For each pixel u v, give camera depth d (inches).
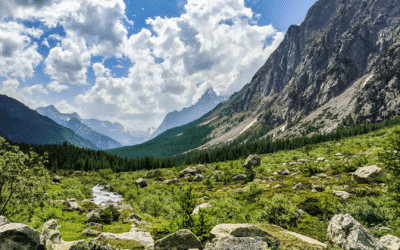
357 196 786.2
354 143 2706.7
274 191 1092.5
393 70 7283.5
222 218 717.3
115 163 4808.1
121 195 2071.9
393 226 477.4
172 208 1300.4
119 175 3639.3
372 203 627.8
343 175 1238.3
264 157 3348.9
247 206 845.8
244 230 359.3
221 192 1382.9
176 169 3550.7
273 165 2301.9
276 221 642.2
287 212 660.7
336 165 1409.9
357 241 347.6
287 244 323.3
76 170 4072.3
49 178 723.4
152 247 434.0
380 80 7386.8
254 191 1127.6
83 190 2021.4
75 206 1146.7
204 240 420.2
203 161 4655.5
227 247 325.7
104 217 893.2
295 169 1840.6
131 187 2393.0
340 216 431.2
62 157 4143.7
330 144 3368.6
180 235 387.5
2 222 358.0
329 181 1167.0
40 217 817.5
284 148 4778.5
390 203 565.3
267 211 685.3
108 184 2736.2
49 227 410.9
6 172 578.9
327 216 635.5
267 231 374.3
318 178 1316.4
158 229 583.5
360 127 5541.3
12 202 620.4
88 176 3336.6
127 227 791.7
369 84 7726.4
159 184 2583.7
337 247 366.6
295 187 1092.5
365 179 980.6
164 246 390.3
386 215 523.5
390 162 582.6
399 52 7559.1
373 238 361.1
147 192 1881.2
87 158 4414.4
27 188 616.7
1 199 605.0
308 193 930.1
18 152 621.9
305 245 318.7
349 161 1427.2
